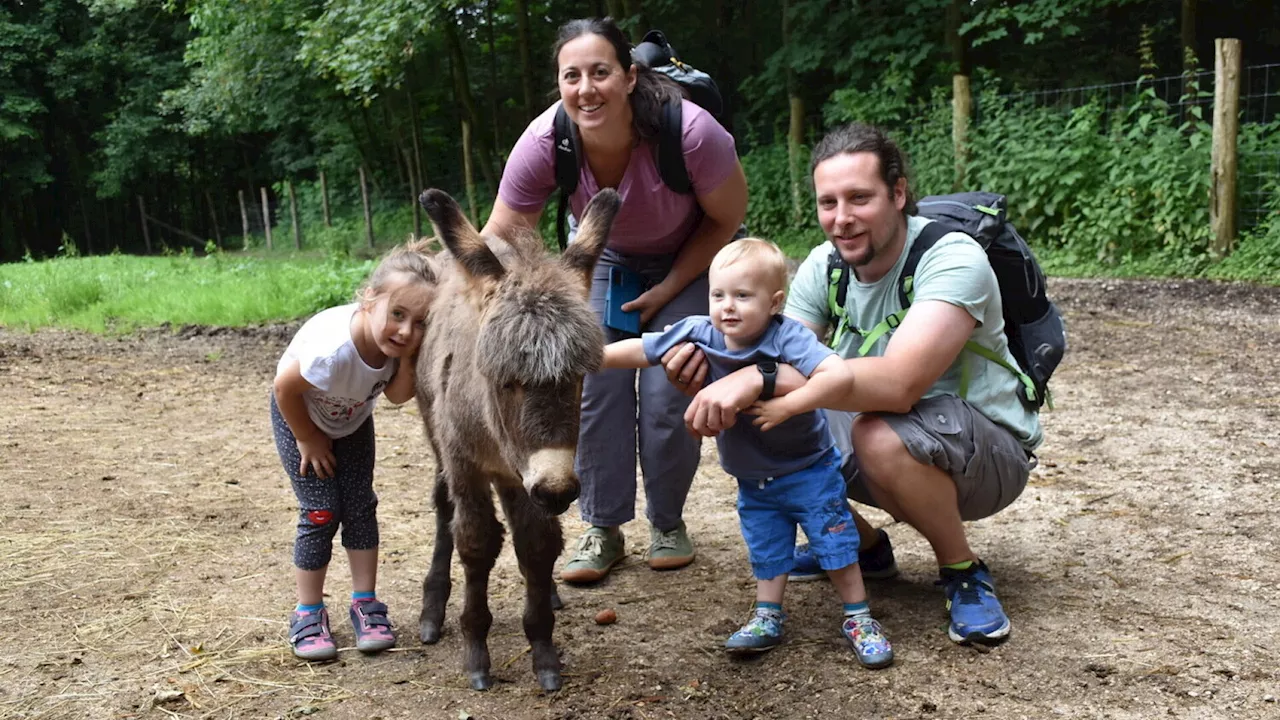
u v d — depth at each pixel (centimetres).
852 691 311
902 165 339
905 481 338
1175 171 1111
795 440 327
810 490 332
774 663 333
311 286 1247
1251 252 1052
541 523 319
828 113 1642
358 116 2734
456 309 317
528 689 323
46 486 534
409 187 2711
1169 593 368
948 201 371
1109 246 1166
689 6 1962
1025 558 411
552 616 330
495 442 298
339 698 319
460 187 2733
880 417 344
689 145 372
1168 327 859
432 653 353
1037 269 369
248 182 3669
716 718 300
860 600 338
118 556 438
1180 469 507
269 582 412
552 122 381
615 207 314
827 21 1702
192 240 3875
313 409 338
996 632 335
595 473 416
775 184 1730
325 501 348
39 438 632
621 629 368
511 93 2519
